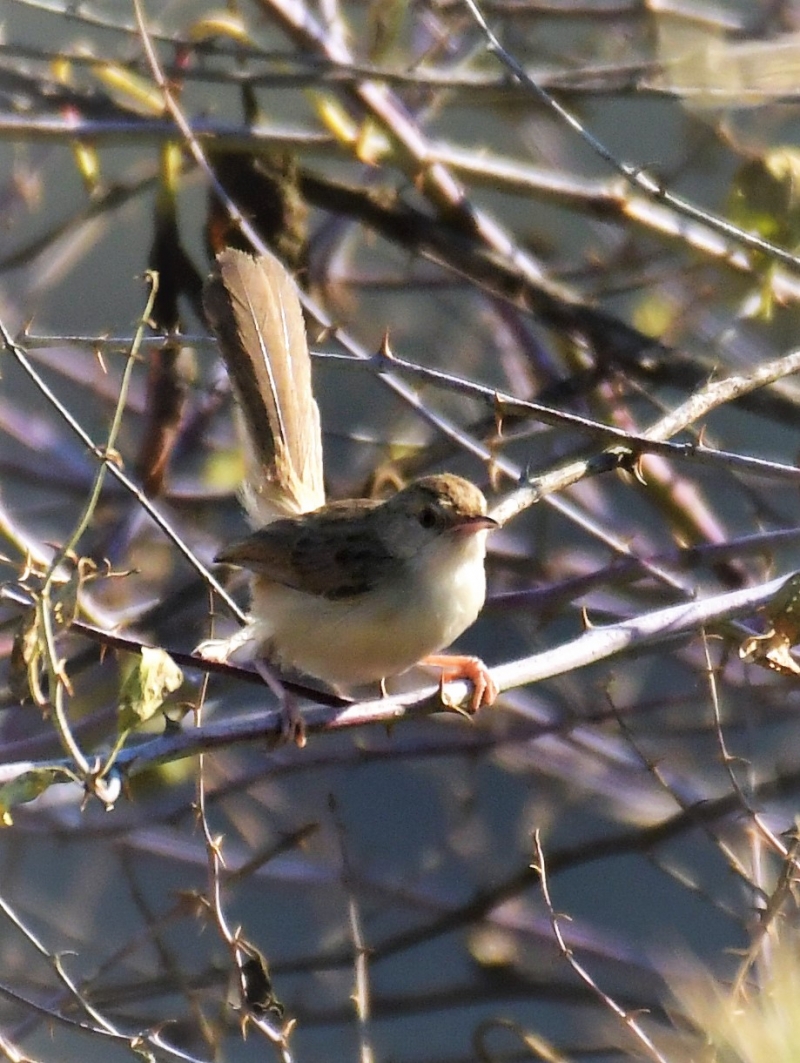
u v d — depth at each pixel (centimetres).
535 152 1319
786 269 1000
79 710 1128
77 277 1534
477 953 1148
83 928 1226
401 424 1286
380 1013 1137
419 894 1222
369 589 844
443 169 1179
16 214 1348
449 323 1384
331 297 1279
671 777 1148
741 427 1377
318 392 1415
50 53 1109
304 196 1204
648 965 1133
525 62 1307
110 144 1118
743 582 1154
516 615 1100
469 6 843
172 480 1247
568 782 1180
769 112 1270
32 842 1219
